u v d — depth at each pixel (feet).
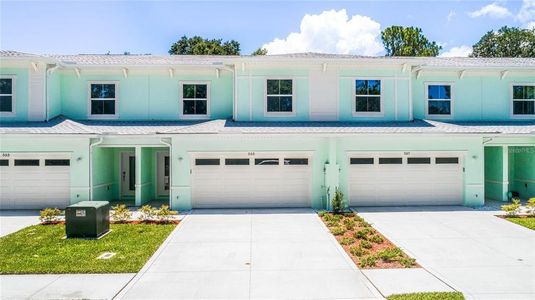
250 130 43.68
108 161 50.14
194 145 44.24
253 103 48.93
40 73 47.09
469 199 45.80
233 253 26.84
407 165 46.09
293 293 19.70
